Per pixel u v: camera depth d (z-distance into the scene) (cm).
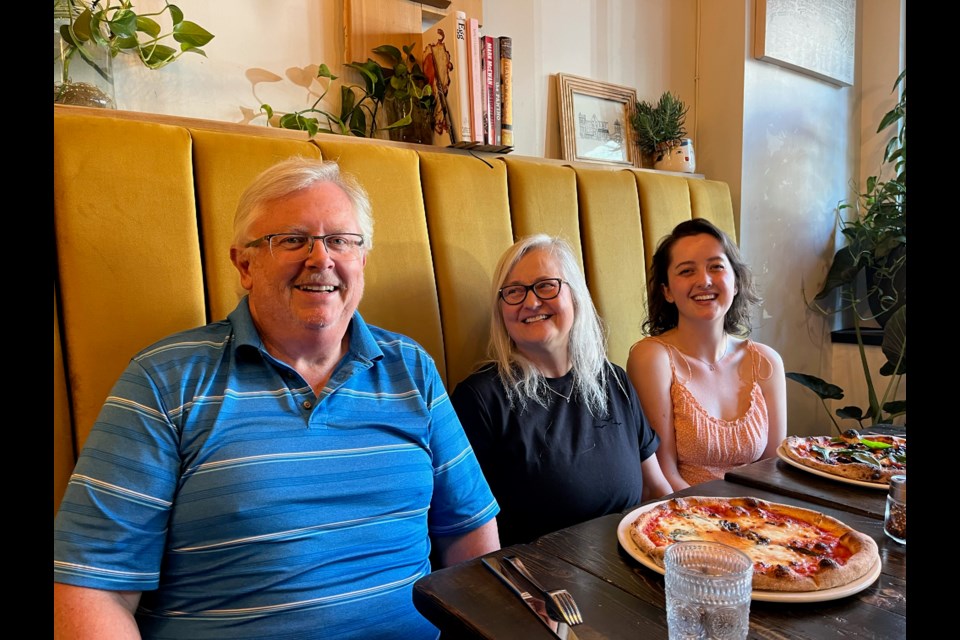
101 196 118
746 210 266
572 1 234
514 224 182
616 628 67
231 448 95
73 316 114
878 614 69
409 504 109
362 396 110
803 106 287
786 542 85
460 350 164
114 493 88
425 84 183
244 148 136
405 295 155
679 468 169
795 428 296
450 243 165
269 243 104
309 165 113
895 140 293
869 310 315
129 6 137
